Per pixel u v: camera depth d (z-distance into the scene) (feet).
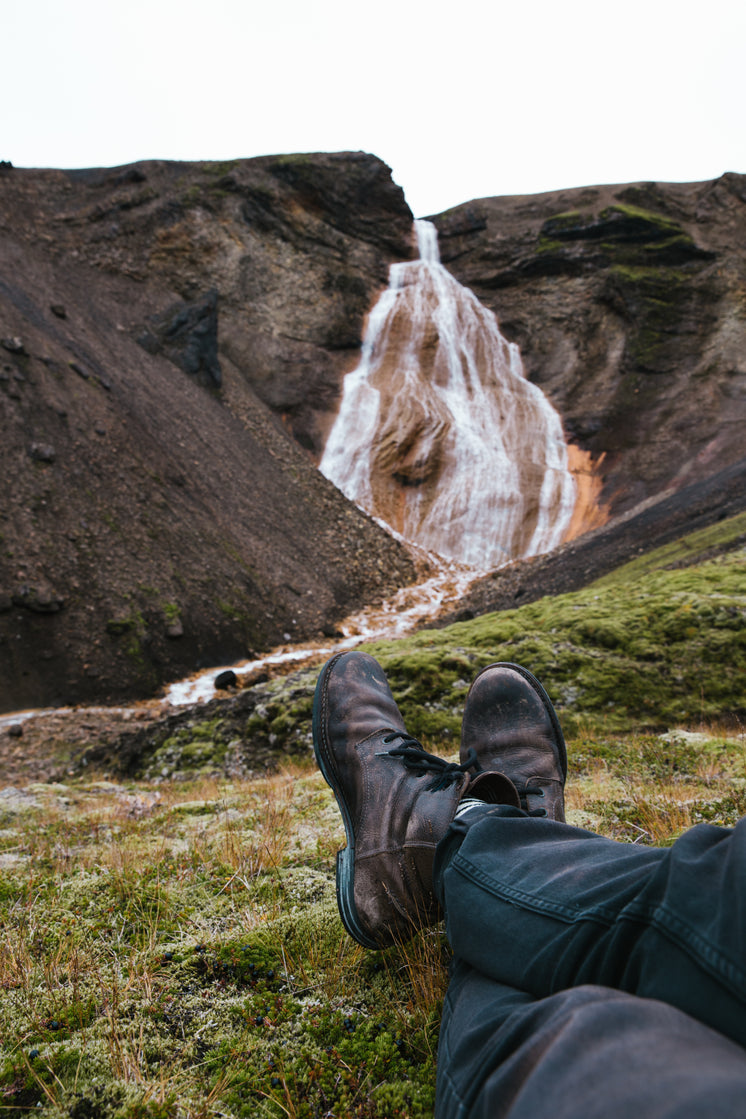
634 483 105.50
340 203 136.05
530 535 104.32
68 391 71.97
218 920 6.61
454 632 30.94
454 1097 2.54
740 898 2.22
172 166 131.75
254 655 63.26
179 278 119.44
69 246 111.86
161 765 26.86
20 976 5.42
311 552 84.69
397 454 111.55
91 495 64.44
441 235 144.36
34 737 42.14
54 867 8.78
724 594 28.19
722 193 132.87
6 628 51.83
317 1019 4.78
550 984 2.82
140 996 5.12
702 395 111.75
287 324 124.57
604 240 130.72
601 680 24.39
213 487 80.43
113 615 56.65
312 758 24.02
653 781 13.14
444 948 5.18
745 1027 2.07
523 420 118.73
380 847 5.24
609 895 2.82
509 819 3.80
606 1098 1.82
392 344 127.03
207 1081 4.19
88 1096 4.05
